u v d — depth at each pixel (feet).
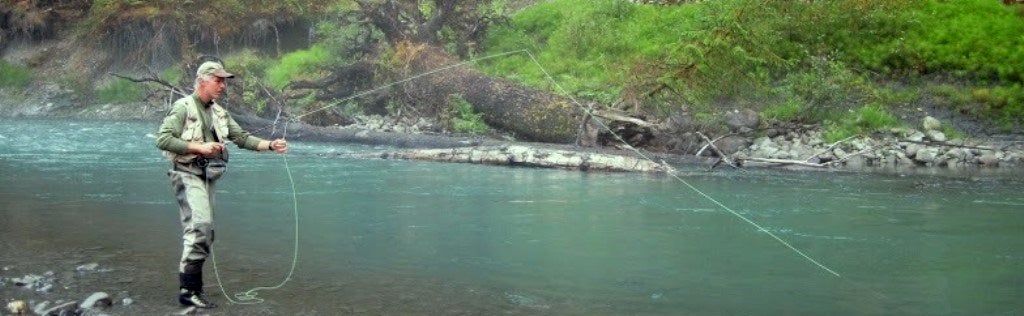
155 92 69.46
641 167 39.93
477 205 29.55
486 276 19.39
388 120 59.77
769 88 54.95
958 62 55.88
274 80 72.59
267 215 27.43
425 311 16.51
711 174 38.96
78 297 17.28
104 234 23.99
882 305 17.24
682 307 16.98
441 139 50.34
